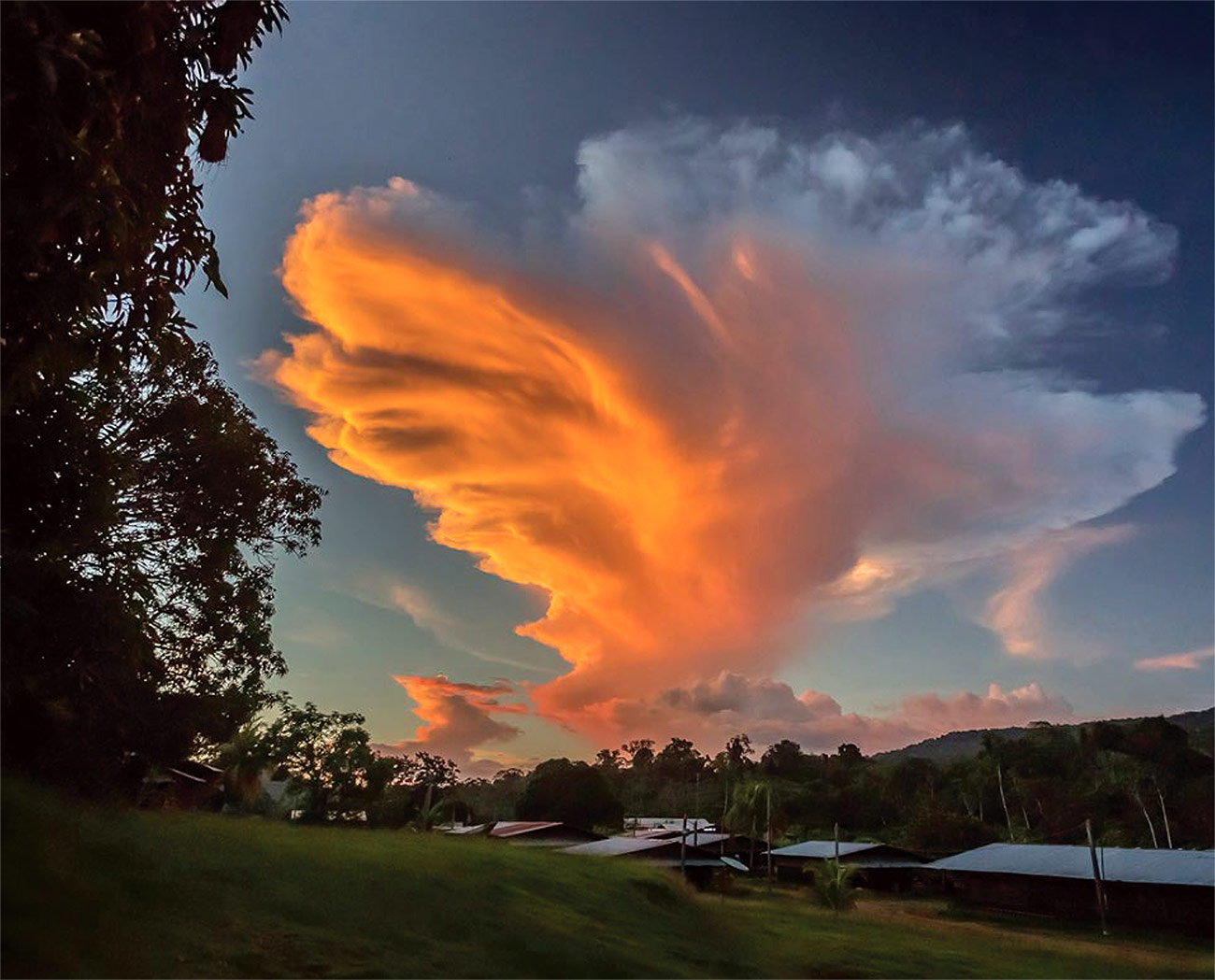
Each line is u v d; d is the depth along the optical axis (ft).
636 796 372.99
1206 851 139.03
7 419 41.42
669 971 40.40
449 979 29.66
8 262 29.99
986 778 301.63
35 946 20.89
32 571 42.52
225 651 79.00
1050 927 132.46
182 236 36.24
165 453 73.56
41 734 49.37
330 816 116.67
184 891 29.55
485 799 286.46
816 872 133.69
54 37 27.17
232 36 34.73
